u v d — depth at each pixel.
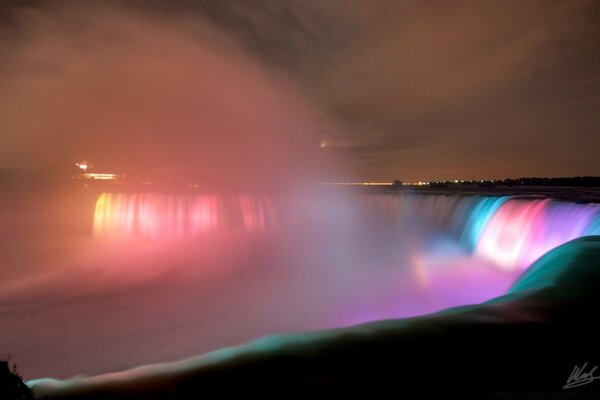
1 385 3.03
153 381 3.02
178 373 3.10
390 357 3.27
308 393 2.82
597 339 3.52
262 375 3.04
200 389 2.91
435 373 3.05
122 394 2.89
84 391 2.96
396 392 2.84
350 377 3.02
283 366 3.15
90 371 9.49
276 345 3.46
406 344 3.46
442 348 3.38
